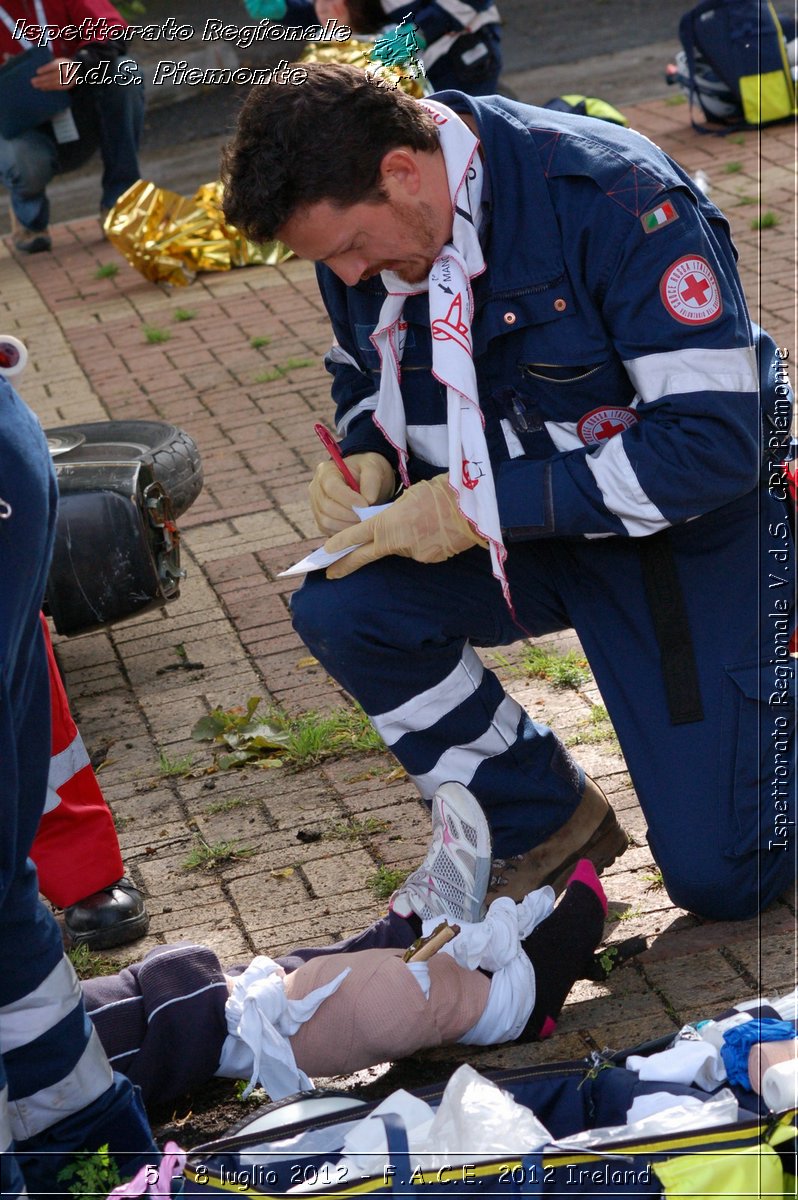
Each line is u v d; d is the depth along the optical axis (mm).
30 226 10125
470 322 2645
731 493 2705
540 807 3004
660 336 2633
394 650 2859
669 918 3014
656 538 2840
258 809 3631
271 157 2432
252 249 9062
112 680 4441
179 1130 2551
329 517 2977
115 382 7234
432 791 2990
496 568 2709
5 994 2090
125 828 3627
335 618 2830
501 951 2617
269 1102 2562
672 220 2637
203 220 9016
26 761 2031
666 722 2850
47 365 7656
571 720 3822
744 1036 2230
